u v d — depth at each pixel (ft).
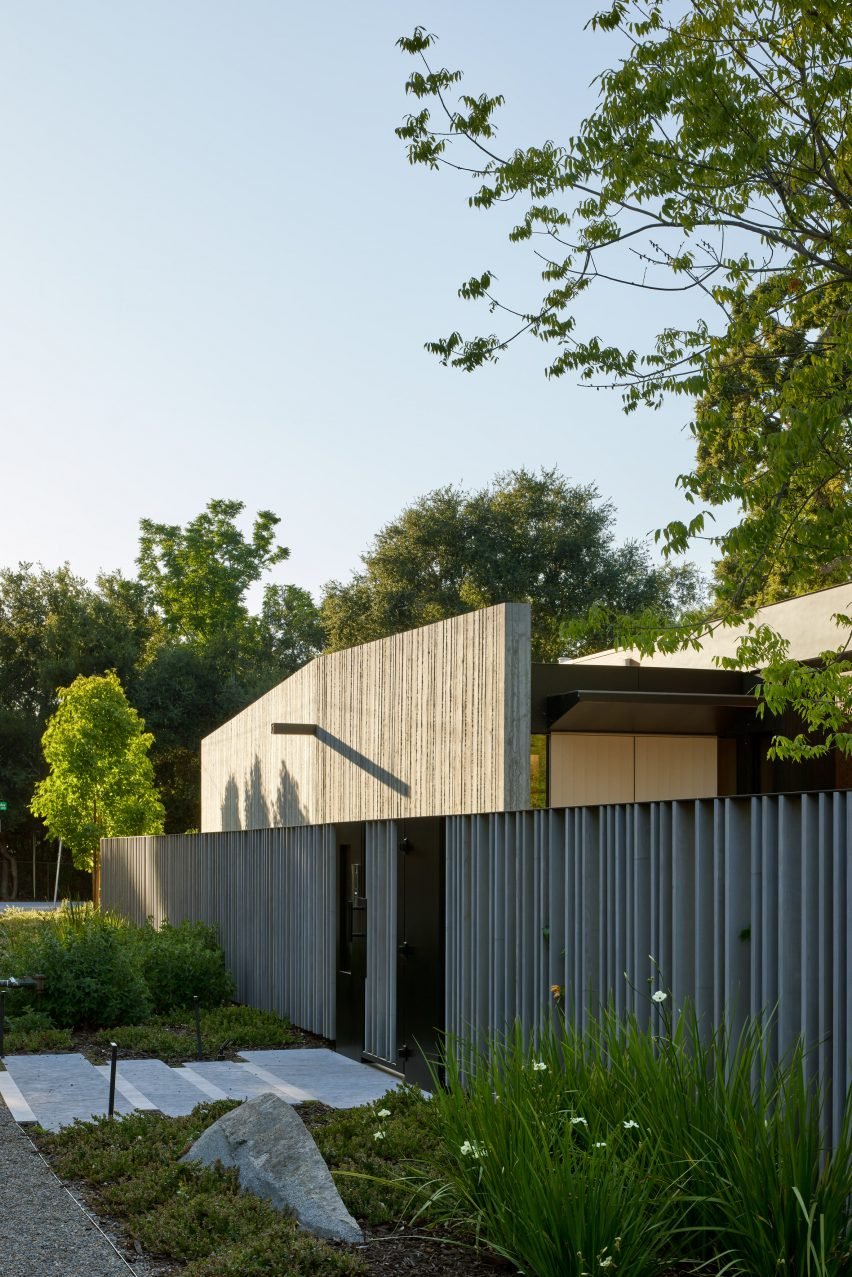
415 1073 29.35
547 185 29.40
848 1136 14.39
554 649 129.70
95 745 105.91
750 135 27.20
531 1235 13.71
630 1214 13.62
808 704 29.73
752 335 31.45
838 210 29.60
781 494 28.89
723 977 19.08
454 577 135.64
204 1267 14.52
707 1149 14.70
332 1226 16.28
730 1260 14.06
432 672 47.96
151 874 59.72
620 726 54.39
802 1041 15.79
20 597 157.69
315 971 37.37
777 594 62.59
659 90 26.76
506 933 25.89
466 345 31.35
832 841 17.07
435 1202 16.52
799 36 27.73
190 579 187.83
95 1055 32.55
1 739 145.59
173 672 153.28
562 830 24.25
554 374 31.30
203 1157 19.01
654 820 20.94
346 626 137.28
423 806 48.47
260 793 74.90
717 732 55.57
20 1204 17.95
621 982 21.67
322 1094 27.35
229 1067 31.22
